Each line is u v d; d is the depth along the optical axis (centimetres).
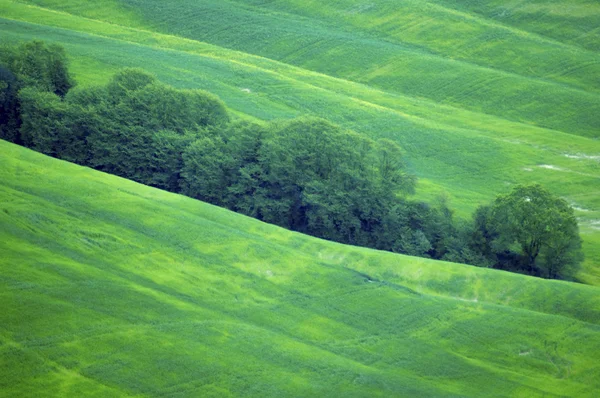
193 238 9412
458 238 12269
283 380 6844
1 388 5925
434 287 9544
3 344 6372
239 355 7081
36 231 8531
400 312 8694
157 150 13050
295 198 12438
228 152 12825
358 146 12850
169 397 6281
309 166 12475
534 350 8212
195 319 7531
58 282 7500
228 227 10006
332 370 7181
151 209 9912
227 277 8762
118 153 13125
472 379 7612
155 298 7744
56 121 13225
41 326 6719
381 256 10038
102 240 8781
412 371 7612
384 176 12631
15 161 10431
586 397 7481
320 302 8669
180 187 12900
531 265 11962
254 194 12425
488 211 12456
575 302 9269
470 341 8300
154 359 6688
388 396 6931
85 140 13388
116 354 6625
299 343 7625
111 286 7712
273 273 9100
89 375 6297
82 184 10144
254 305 8325
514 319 8731
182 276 8525
